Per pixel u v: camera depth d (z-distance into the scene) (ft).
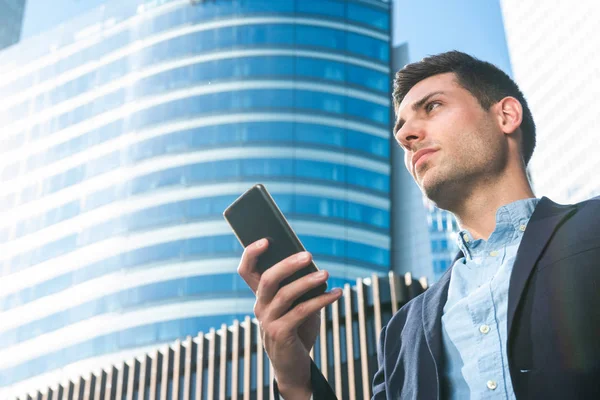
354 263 138.10
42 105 178.09
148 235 141.28
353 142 150.10
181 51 160.25
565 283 4.15
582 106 166.61
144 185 147.43
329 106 151.53
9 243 161.68
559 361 3.95
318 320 5.08
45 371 139.95
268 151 144.25
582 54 171.63
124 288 138.21
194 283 133.08
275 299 4.45
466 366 4.58
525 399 3.93
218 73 154.10
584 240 4.27
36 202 163.02
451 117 5.57
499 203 5.44
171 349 45.70
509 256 4.91
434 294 5.38
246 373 39.96
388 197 148.87
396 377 5.17
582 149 162.71
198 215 139.54
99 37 177.06
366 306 37.86
